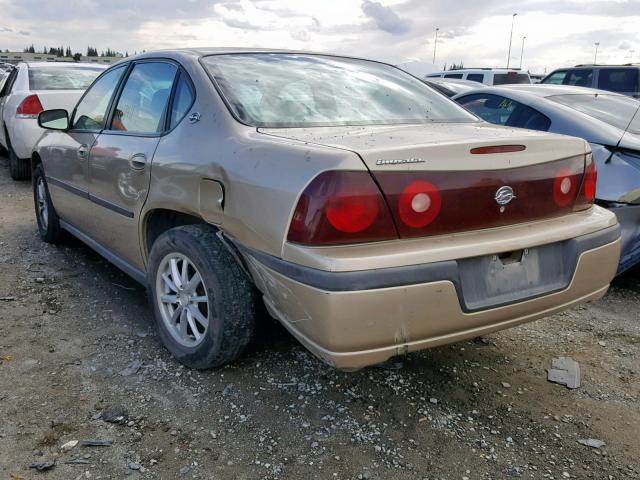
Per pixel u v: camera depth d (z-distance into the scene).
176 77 3.13
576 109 4.64
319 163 2.13
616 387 2.87
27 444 2.32
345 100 3.03
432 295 2.15
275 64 3.22
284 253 2.18
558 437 2.46
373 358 2.15
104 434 2.40
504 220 2.40
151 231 3.21
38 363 2.94
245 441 2.38
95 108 3.98
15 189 7.36
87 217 3.96
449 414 2.60
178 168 2.78
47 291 3.91
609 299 4.05
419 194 2.17
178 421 2.49
